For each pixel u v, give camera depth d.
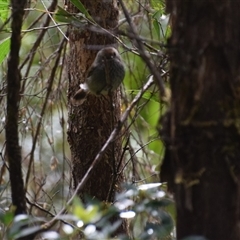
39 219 5.11
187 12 5.02
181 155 4.94
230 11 4.94
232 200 4.88
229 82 4.86
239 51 4.94
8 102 5.71
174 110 4.96
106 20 8.72
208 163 4.88
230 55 4.89
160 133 5.07
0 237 7.36
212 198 4.89
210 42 4.90
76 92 8.78
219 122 4.84
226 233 4.89
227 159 4.84
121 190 8.83
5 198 8.92
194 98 4.87
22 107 10.02
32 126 9.77
